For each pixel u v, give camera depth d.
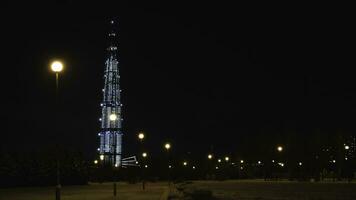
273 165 144.12
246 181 111.25
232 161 174.75
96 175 123.75
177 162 150.12
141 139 72.12
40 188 80.06
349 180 99.81
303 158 128.12
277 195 51.50
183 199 40.88
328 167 133.75
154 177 122.06
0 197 50.28
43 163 96.31
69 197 49.44
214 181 113.44
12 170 91.19
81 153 104.75
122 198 45.84
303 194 53.38
